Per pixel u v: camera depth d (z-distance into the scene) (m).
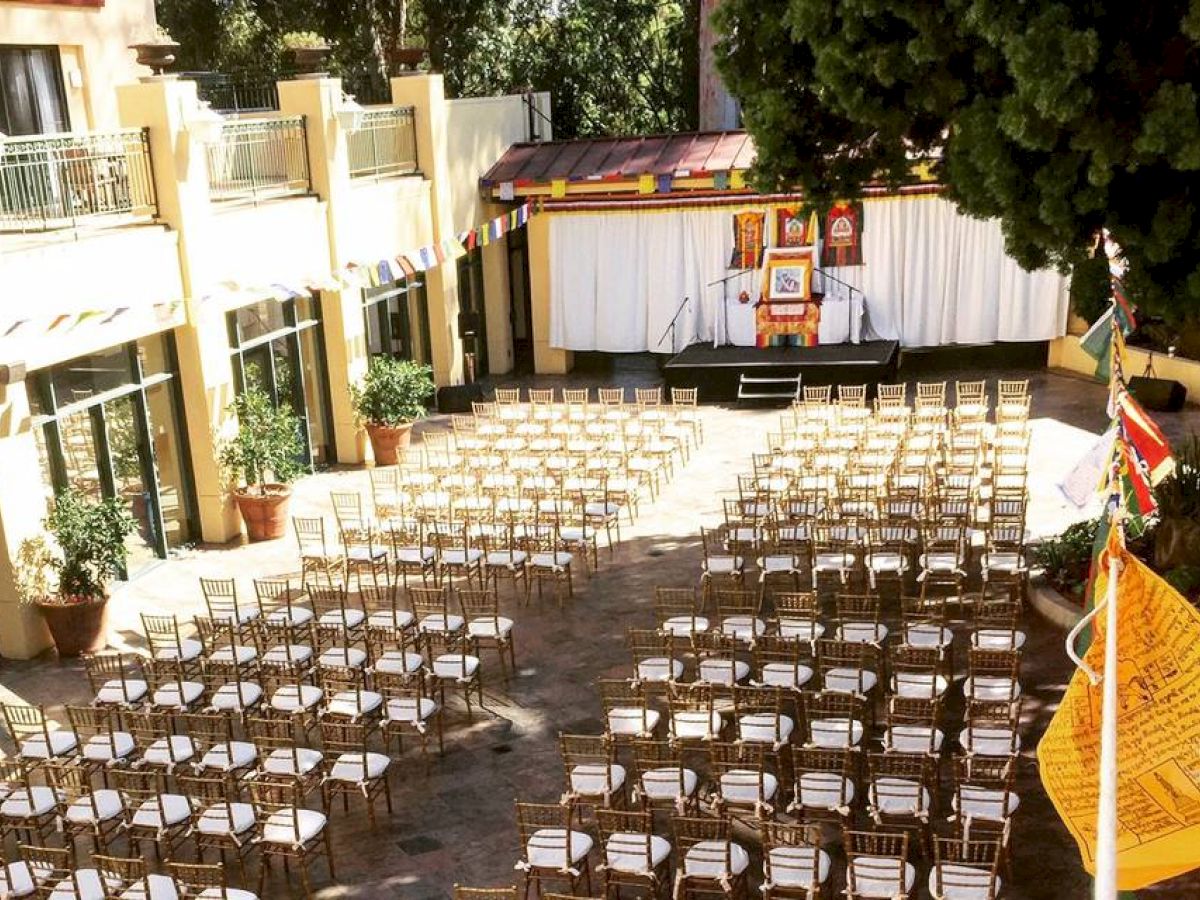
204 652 13.06
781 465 18.16
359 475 21.23
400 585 16.38
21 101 18.97
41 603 14.52
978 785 9.91
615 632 14.48
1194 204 10.37
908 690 11.26
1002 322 25.59
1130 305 11.05
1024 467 16.98
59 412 15.60
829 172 13.22
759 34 12.45
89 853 10.76
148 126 16.31
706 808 10.45
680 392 24.83
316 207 20.33
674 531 17.72
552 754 11.84
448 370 25.52
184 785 10.98
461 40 33.53
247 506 18.09
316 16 31.66
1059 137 10.34
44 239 14.56
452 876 10.01
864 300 25.91
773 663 12.15
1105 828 2.61
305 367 21.31
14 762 10.76
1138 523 12.46
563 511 17.03
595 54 35.50
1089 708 4.54
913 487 16.59
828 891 9.10
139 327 16.05
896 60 11.11
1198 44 9.76
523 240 29.45
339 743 11.38
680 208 26.08
